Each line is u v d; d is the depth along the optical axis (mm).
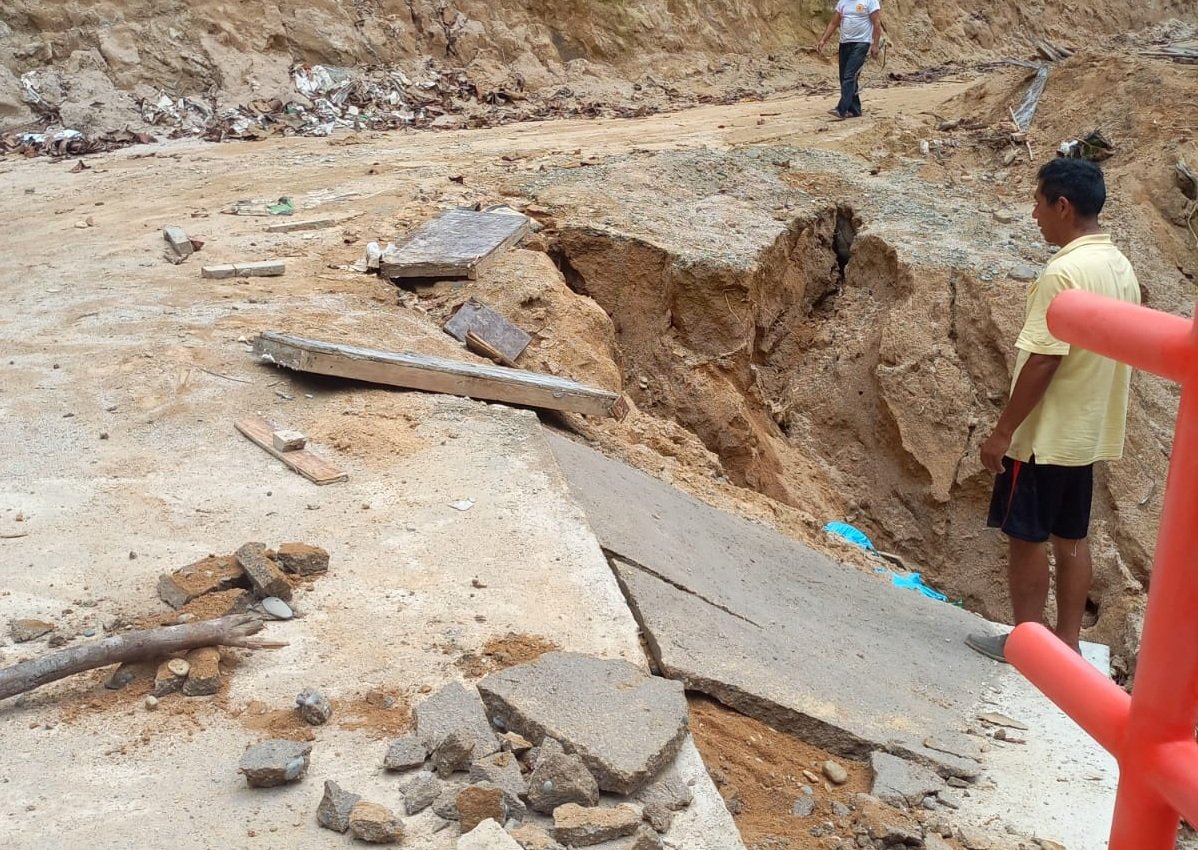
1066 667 1799
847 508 11039
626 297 10617
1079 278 4859
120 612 4043
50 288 7961
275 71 16234
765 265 11094
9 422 5672
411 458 5438
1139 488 10375
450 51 18594
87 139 14008
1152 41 30641
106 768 3229
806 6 23562
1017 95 15516
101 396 6020
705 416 10336
